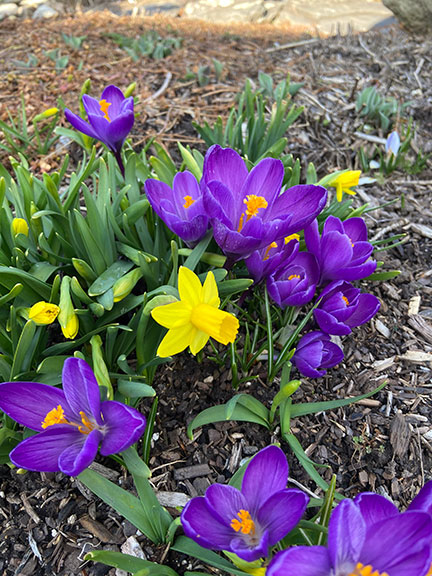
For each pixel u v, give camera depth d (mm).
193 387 300
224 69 639
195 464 272
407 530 160
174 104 553
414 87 631
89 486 222
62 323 246
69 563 241
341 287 287
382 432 290
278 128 411
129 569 209
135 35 766
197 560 236
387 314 358
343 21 1151
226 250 249
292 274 283
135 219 294
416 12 817
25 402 224
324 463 276
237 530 185
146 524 228
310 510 257
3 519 258
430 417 298
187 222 248
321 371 295
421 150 521
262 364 311
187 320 224
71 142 491
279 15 1201
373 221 435
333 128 534
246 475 198
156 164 328
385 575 154
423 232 425
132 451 231
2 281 276
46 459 213
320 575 159
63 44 699
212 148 239
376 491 268
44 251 297
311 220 248
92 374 213
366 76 646
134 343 291
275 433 283
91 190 429
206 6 1249
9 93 573
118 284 264
